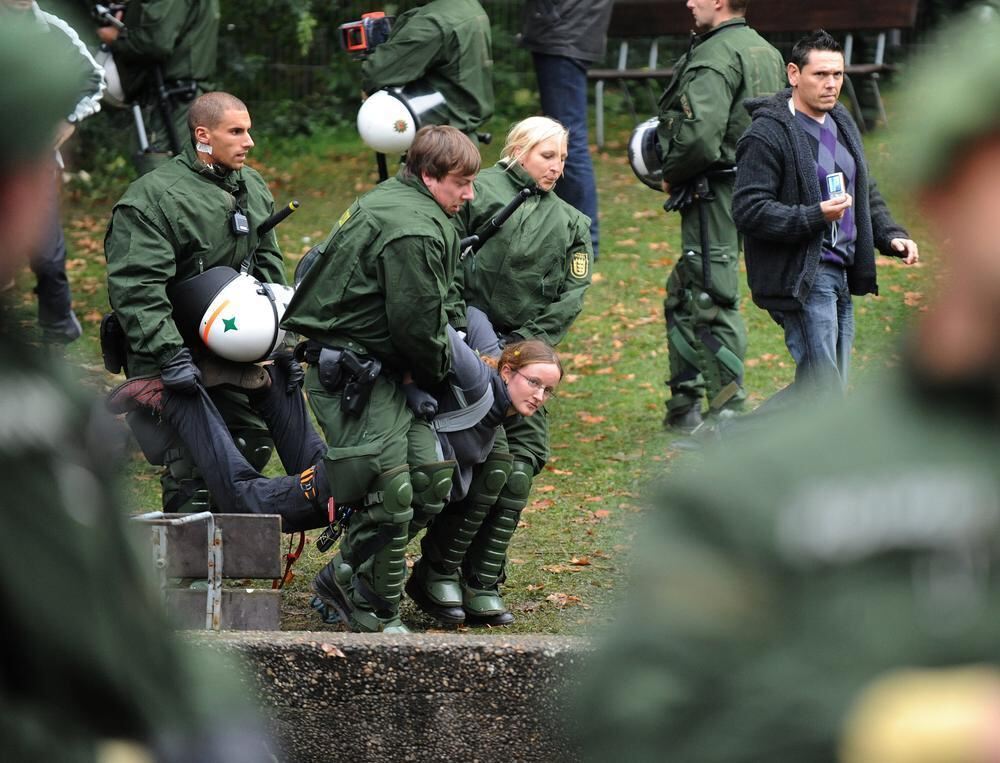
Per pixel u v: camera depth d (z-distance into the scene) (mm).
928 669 3619
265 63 47281
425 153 14711
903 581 3680
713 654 3748
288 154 43500
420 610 16922
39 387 4641
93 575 4480
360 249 14648
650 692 3787
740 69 22188
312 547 19203
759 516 3773
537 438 16391
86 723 4465
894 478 3738
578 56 31016
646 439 23297
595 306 30156
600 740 3898
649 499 4023
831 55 19297
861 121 40312
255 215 17500
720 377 22609
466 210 18016
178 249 16672
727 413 22250
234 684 5148
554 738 11633
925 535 3684
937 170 3789
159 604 4879
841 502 3732
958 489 3703
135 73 28656
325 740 11734
